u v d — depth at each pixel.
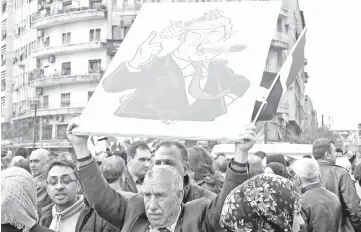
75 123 3.83
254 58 3.97
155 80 3.98
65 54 56.88
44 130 57.09
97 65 55.34
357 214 6.34
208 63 4.00
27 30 60.84
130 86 3.98
